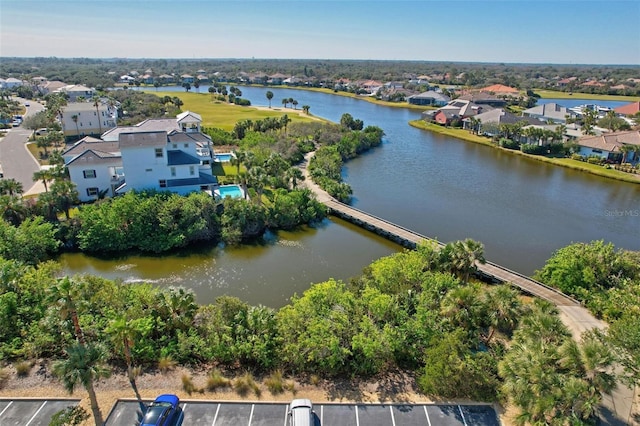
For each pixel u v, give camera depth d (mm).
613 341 28312
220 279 44938
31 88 179375
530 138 107875
